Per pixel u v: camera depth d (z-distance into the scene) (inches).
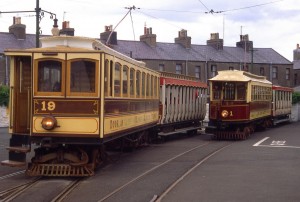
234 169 547.5
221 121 1021.2
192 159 647.1
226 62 2047.2
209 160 634.2
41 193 402.6
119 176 495.8
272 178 483.5
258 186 437.7
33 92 484.4
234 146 854.5
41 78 486.6
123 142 692.7
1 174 512.7
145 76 716.7
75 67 484.4
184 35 2046.0
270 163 603.5
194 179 475.5
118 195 391.9
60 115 481.7
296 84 2561.5
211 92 1040.8
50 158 497.0
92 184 447.2
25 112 510.6
